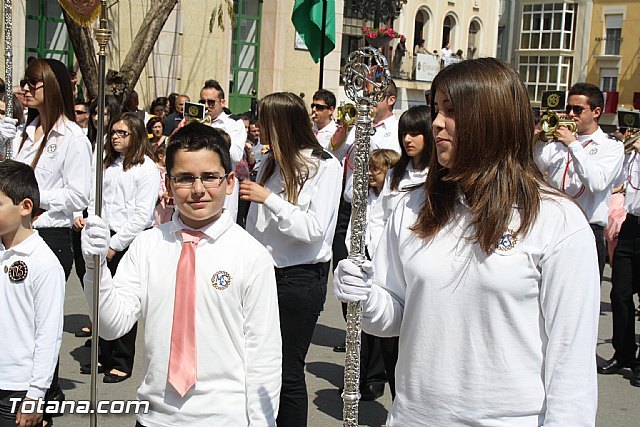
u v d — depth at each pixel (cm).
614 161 627
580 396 216
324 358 653
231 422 290
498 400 224
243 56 1788
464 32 3294
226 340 294
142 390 300
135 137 588
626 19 4000
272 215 411
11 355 373
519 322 223
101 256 286
